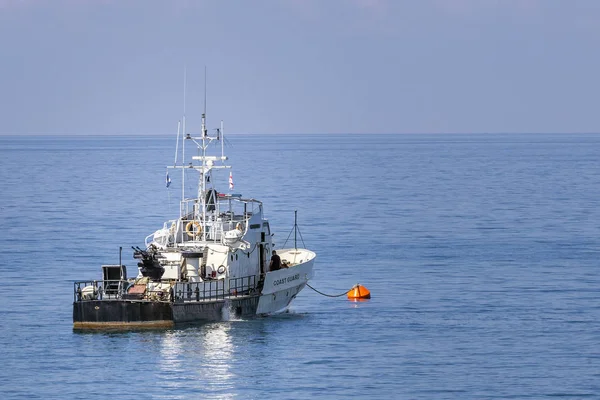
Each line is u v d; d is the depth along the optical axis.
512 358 100.25
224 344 103.88
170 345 103.00
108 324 107.06
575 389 90.50
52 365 96.62
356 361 98.81
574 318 118.00
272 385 91.06
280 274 118.31
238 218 120.38
